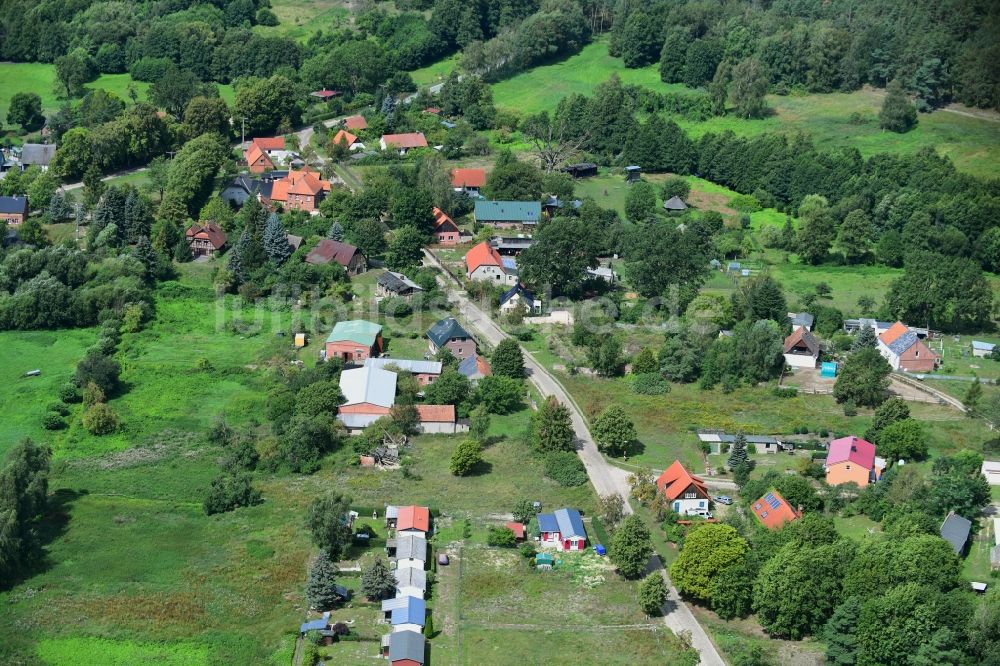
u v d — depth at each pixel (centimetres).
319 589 12988
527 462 16450
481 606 13275
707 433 17088
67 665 12162
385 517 14788
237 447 16312
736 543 13425
